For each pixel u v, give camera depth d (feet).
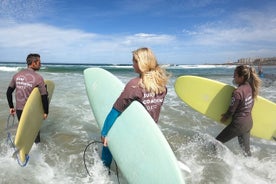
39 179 9.86
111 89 11.86
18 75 11.91
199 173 10.78
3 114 18.76
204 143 14.16
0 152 12.14
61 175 10.28
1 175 9.98
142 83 8.14
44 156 12.04
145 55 8.07
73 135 15.10
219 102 13.99
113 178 10.14
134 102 8.64
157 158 7.63
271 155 12.86
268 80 46.73
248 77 11.54
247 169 11.23
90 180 9.95
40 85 11.95
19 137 9.93
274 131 13.67
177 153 12.93
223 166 11.46
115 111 8.50
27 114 10.72
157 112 8.81
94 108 11.92
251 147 13.93
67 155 12.23
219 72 101.60
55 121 17.92
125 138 8.66
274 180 10.27
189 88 14.90
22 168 10.68
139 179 7.82
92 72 13.71
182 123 18.30
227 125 13.24
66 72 77.10
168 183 7.01
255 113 13.61
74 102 24.68
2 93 27.89
